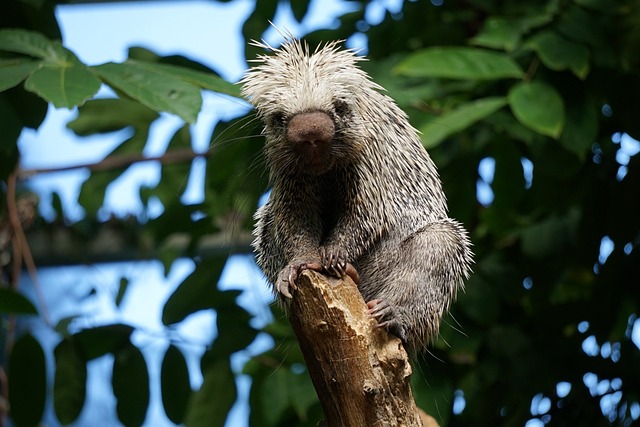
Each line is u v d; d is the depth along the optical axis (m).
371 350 4.70
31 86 5.07
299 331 4.80
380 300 4.86
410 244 5.55
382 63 7.73
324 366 4.73
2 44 5.51
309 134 5.19
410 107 7.21
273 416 7.50
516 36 7.16
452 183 7.79
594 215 7.82
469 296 7.88
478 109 6.85
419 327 5.45
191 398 7.46
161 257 9.26
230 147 7.57
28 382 7.29
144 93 5.29
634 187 7.72
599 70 7.25
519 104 6.75
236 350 7.44
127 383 7.44
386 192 5.57
